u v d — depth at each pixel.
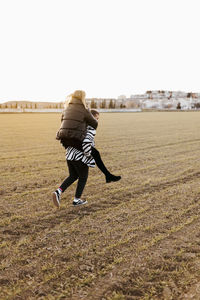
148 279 2.76
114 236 3.71
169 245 3.46
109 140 14.64
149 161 9.09
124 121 32.09
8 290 2.58
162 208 4.79
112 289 2.60
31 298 2.48
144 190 5.91
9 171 7.77
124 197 5.43
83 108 4.36
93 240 3.60
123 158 9.63
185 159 9.41
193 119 36.28
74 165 4.54
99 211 4.63
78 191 4.80
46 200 5.25
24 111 66.62
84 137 4.32
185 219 4.29
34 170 7.90
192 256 3.19
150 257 3.16
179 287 2.63
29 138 15.82
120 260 3.08
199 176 7.12
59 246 3.44
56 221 4.24
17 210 4.71
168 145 12.80
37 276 2.81
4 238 3.67
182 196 5.46
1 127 23.44
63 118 4.44
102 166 4.78
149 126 24.28
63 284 2.68
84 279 2.74
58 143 13.82
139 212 4.59
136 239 3.62
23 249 3.37
